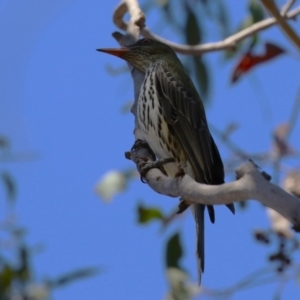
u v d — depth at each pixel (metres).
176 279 12.38
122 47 12.97
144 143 11.95
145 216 13.30
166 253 13.33
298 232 7.47
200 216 10.88
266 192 7.75
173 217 13.30
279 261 10.94
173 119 12.16
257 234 10.95
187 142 12.02
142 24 13.09
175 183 9.20
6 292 13.13
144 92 12.25
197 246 10.80
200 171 11.86
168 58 12.80
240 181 8.00
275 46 13.68
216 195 8.31
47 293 13.12
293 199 7.61
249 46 14.16
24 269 13.34
